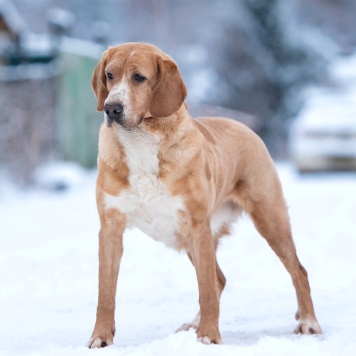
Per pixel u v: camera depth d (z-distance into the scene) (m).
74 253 14.53
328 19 75.81
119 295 11.21
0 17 28.53
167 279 12.16
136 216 8.25
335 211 19.80
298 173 29.89
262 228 9.28
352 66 50.06
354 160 29.14
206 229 8.11
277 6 49.38
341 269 12.56
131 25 76.75
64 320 9.49
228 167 8.95
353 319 9.00
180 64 63.50
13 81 26.75
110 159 8.05
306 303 8.78
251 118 46.84
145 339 8.34
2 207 22.67
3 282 12.31
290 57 48.94
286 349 6.97
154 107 7.96
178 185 8.01
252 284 11.74
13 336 8.53
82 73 32.19
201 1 79.88
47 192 26.88
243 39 49.28
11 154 26.55
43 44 29.34
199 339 7.77
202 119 9.39
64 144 30.17
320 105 30.97
